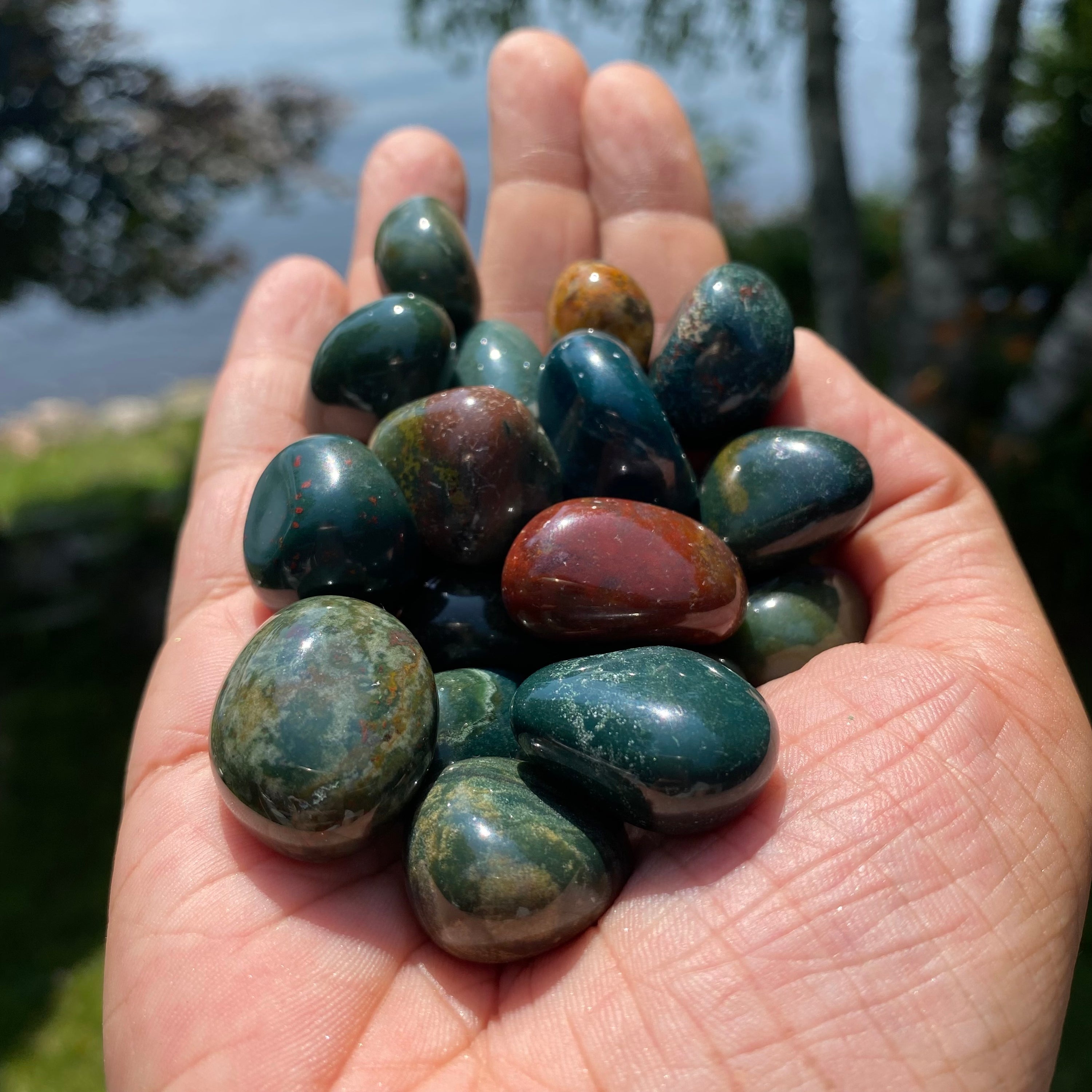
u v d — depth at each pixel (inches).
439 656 4.7
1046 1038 3.7
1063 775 4.1
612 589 4.2
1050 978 3.7
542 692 4.0
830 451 4.8
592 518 4.3
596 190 7.0
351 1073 3.7
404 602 4.8
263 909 4.0
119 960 4.1
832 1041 3.5
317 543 4.4
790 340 5.2
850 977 3.6
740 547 4.9
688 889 3.8
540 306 7.0
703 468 5.6
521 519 4.6
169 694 4.8
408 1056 3.7
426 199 6.1
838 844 3.8
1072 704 4.4
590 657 4.1
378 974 3.9
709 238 6.8
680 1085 3.5
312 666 3.9
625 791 3.8
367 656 4.0
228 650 4.9
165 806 4.4
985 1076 3.5
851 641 4.9
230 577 5.4
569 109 7.0
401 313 5.1
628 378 4.7
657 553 4.2
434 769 4.3
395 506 4.5
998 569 4.9
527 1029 3.7
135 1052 3.8
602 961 3.8
